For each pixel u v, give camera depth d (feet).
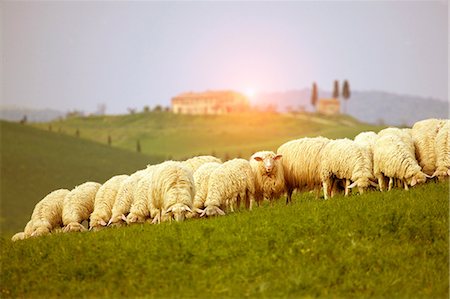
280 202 75.87
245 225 57.11
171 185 67.36
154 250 53.42
